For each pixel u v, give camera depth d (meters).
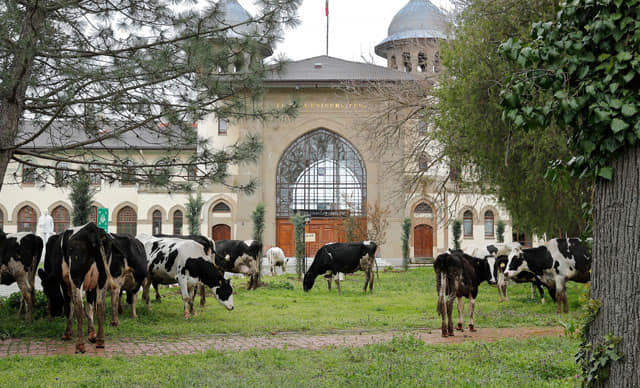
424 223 48.12
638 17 4.46
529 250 15.41
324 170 47.72
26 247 12.47
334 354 8.84
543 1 15.81
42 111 12.86
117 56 11.93
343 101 46.75
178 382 6.86
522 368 7.57
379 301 17.91
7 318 12.77
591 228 5.77
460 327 11.67
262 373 7.55
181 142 13.23
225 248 20.67
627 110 4.39
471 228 49.25
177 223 50.34
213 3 12.05
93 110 12.21
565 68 4.89
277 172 47.47
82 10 12.10
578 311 14.85
